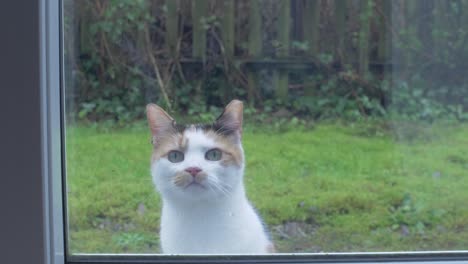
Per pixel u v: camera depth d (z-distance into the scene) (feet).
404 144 3.76
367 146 3.75
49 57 2.47
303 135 3.70
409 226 3.70
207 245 3.53
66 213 3.08
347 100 3.73
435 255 3.60
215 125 3.60
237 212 3.58
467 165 3.76
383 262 3.53
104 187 3.42
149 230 3.48
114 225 3.41
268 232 3.59
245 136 3.64
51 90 2.53
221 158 3.58
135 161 3.50
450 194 3.75
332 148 3.70
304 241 3.62
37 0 2.29
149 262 3.42
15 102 2.32
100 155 3.43
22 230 2.38
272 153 3.65
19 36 2.29
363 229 3.65
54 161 2.62
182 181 3.54
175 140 3.57
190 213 3.53
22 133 2.34
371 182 3.72
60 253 2.80
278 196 3.63
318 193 3.68
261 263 3.54
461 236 3.70
